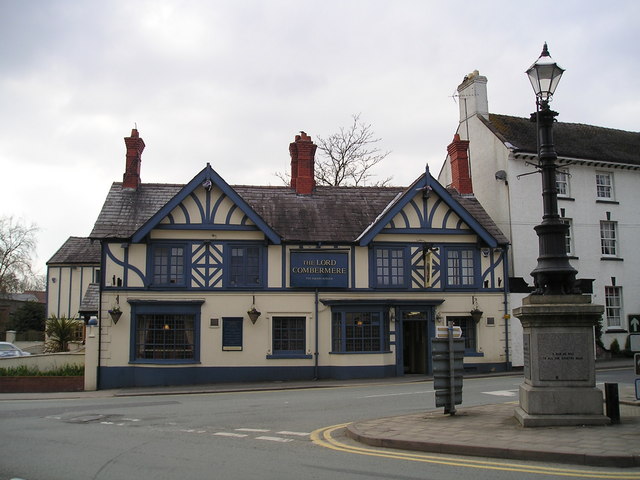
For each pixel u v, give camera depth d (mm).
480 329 24109
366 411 13750
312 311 23125
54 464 8367
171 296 22531
